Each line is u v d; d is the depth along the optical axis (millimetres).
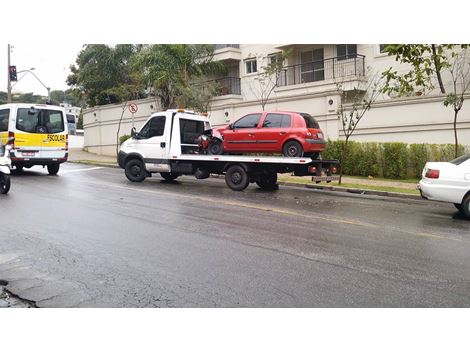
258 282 5645
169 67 25547
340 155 18578
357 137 19266
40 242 7422
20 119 16781
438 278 5855
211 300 5117
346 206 11320
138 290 5398
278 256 6715
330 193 14039
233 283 5609
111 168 21453
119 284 5586
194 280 5703
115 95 32375
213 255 6738
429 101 17438
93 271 6043
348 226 8836
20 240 7547
